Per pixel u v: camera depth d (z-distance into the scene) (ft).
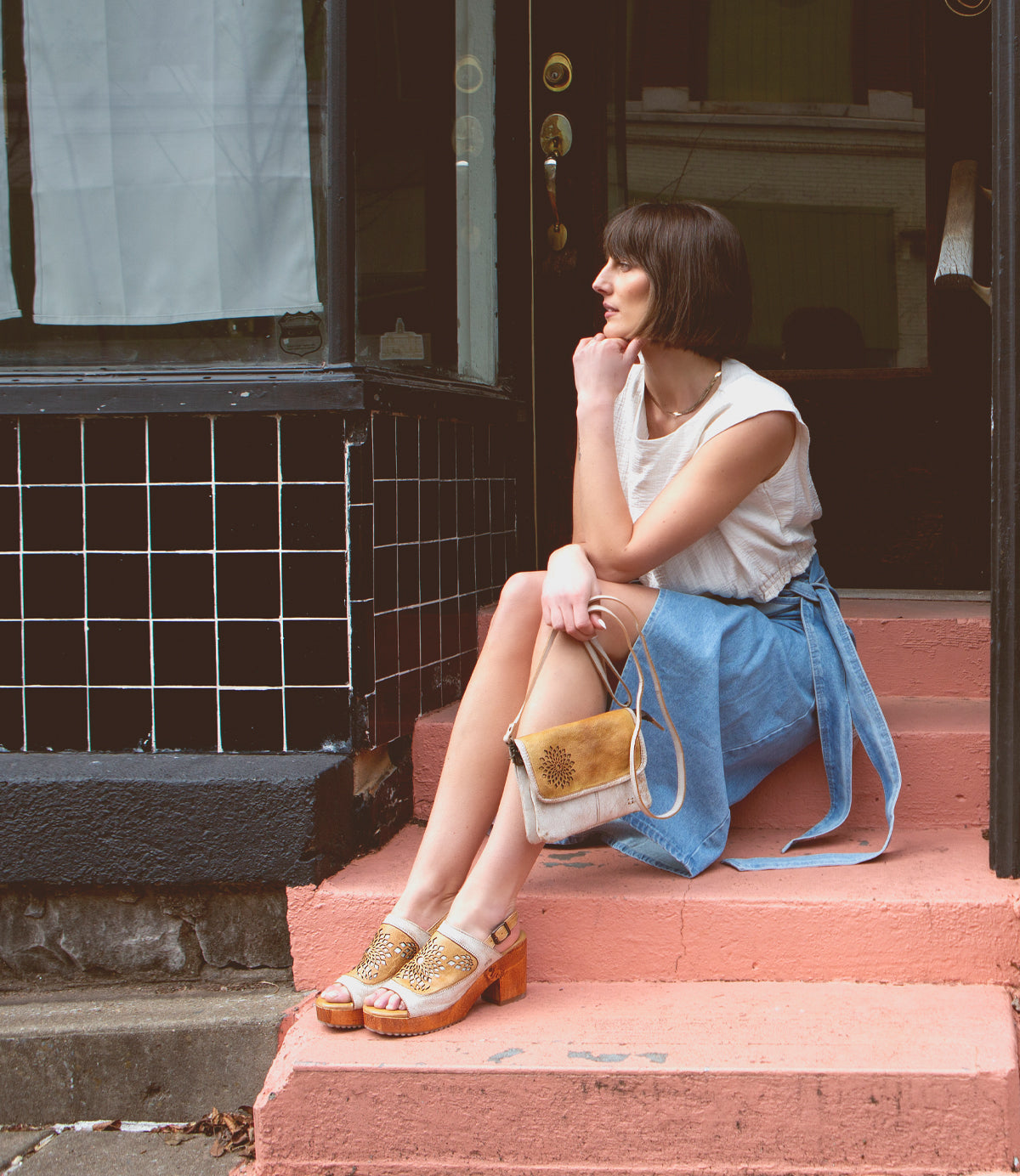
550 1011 5.89
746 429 6.35
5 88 7.34
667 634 6.27
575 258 10.47
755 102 10.44
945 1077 5.12
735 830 7.33
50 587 7.18
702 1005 5.90
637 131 10.50
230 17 7.17
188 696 7.10
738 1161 5.23
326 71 7.07
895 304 10.44
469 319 9.96
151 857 6.62
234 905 6.83
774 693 6.68
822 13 10.30
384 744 7.42
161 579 7.09
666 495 6.37
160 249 7.32
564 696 5.95
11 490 7.18
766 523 6.75
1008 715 6.25
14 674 7.23
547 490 10.59
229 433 6.97
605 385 6.57
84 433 7.09
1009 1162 5.09
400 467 7.61
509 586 6.32
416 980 5.65
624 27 10.39
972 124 10.16
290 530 6.95
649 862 6.62
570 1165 5.29
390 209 7.92
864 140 10.38
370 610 7.11
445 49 9.18
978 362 10.23
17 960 7.01
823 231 10.47
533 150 10.38
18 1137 6.40
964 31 10.12
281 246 7.17
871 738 6.74
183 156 7.25
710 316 6.51
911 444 10.41
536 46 10.35
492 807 6.19
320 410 6.84
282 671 7.00
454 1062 5.36
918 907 6.02
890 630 8.43
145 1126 6.46
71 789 6.64
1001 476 6.14
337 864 6.85
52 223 7.38
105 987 6.98
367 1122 5.41
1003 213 6.00
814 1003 5.88
